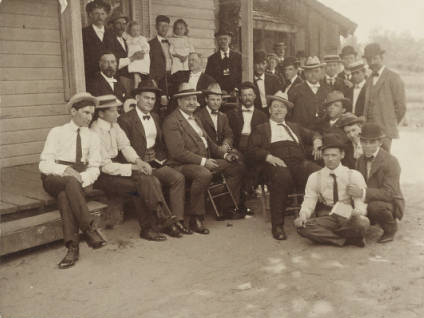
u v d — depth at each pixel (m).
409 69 20.91
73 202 4.84
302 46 14.84
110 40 7.23
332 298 3.94
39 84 7.67
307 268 4.62
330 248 5.18
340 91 6.91
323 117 6.71
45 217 5.23
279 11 14.67
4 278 4.50
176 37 8.73
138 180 5.48
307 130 6.56
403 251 5.01
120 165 5.61
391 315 3.61
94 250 5.20
